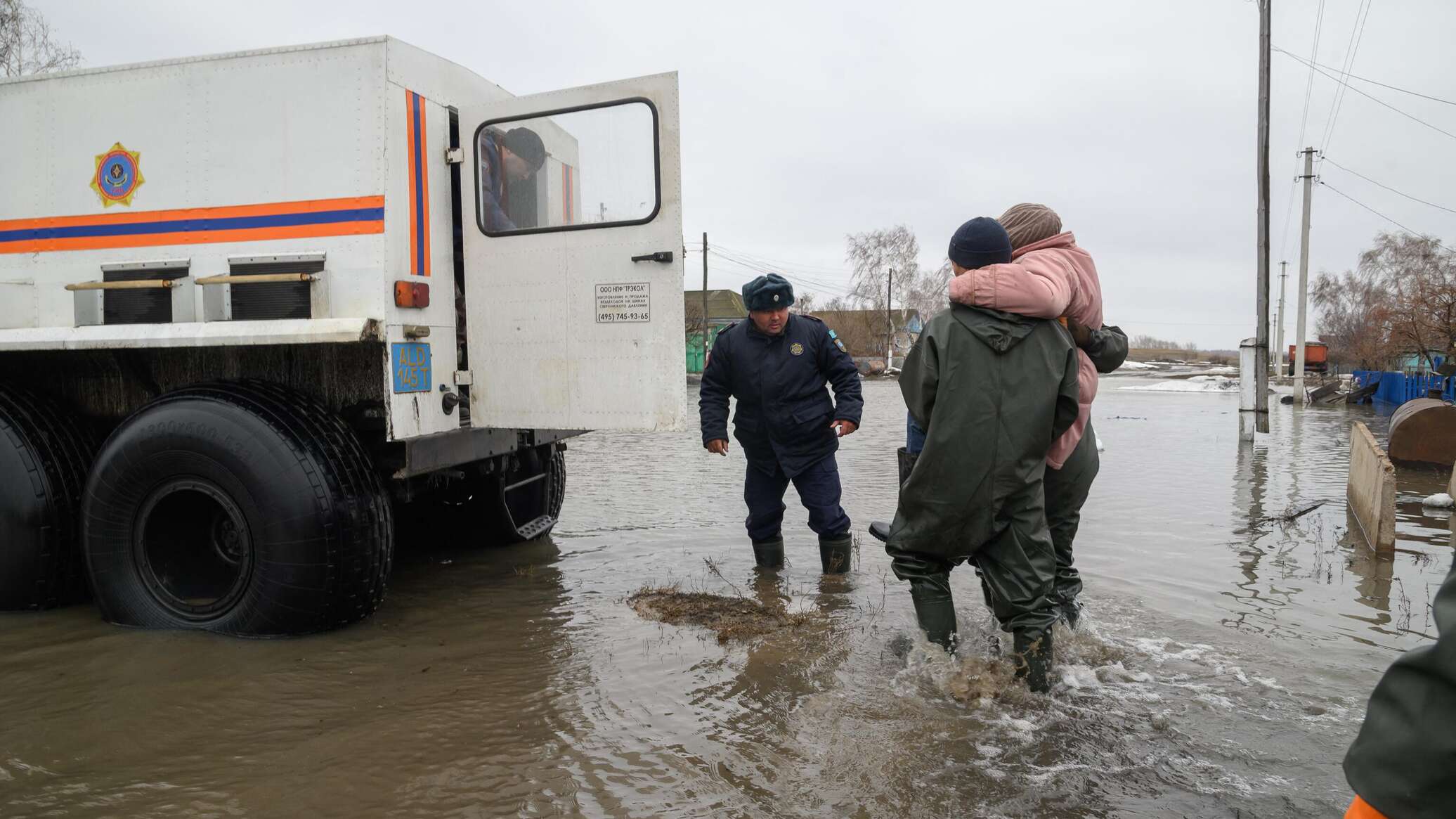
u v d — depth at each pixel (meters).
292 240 3.90
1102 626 3.81
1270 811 2.31
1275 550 5.27
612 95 4.01
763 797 2.40
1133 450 11.42
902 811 2.32
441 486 4.89
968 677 3.13
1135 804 2.35
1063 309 3.09
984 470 3.02
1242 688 3.13
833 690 3.14
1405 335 21.00
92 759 2.65
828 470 4.70
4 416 4.05
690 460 10.32
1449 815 0.84
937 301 56.75
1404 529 5.96
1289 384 35.81
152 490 3.74
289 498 3.53
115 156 4.16
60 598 4.12
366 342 3.76
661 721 2.90
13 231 4.32
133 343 3.86
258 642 3.67
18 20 19.09
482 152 4.21
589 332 4.06
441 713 2.97
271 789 2.47
